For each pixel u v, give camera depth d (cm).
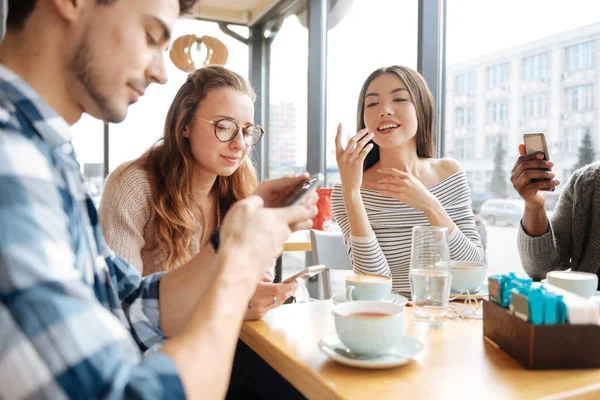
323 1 398
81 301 50
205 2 512
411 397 70
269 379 126
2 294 46
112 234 148
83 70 64
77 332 47
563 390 72
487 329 95
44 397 45
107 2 62
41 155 55
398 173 159
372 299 117
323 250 205
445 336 97
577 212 163
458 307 117
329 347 88
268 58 541
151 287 102
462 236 161
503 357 86
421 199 158
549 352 80
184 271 102
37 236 48
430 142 199
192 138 160
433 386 74
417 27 255
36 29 63
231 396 128
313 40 402
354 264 162
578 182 165
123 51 64
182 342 56
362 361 79
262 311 108
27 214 49
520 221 160
